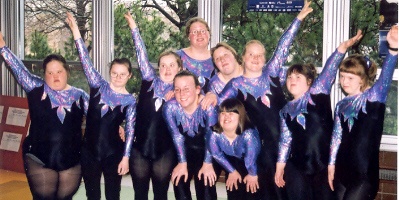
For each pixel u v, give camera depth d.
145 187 3.74
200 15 4.39
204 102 3.58
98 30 4.74
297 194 3.46
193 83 3.58
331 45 4.00
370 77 3.24
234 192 3.62
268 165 3.53
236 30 4.36
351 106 3.26
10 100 5.02
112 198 3.77
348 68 3.24
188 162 3.65
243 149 3.56
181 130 3.63
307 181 3.44
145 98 3.69
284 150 3.48
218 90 3.62
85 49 3.81
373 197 3.23
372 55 3.95
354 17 3.99
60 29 5.02
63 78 3.76
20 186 4.48
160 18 4.73
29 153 3.79
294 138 3.46
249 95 3.55
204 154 3.62
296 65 3.44
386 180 3.80
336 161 3.32
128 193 3.85
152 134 3.69
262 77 3.55
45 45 5.08
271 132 3.51
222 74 3.63
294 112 3.45
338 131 3.31
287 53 3.55
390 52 3.19
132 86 4.44
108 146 3.74
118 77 3.73
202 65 3.71
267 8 4.21
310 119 3.40
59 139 3.75
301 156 3.43
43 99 3.76
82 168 3.79
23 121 4.93
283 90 3.53
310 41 4.09
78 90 3.80
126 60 3.75
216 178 3.64
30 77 3.79
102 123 3.73
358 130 3.22
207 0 4.36
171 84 3.66
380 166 3.91
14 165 4.90
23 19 5.20
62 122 3.75
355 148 3.22
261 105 3.53
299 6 4.10
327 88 3.39
